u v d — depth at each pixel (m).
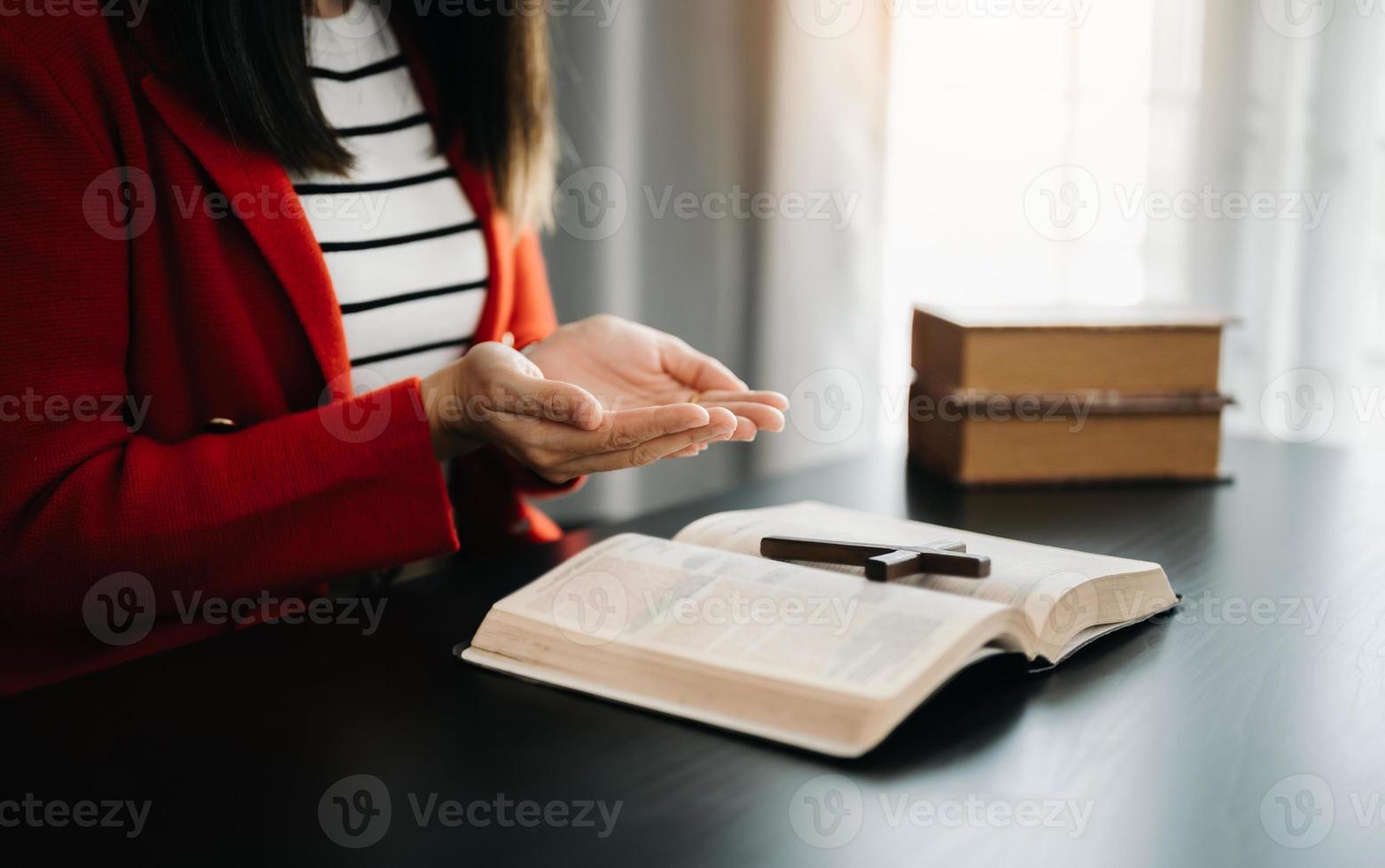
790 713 0.57
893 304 2.03
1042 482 1.07
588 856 0.48
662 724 0.60
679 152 1.82
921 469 1.16
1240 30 1.72
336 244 0.98
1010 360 1.05
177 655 0.70
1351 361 1.74
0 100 0.75
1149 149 1.81
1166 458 1.08
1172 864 0.47
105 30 0.80
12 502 0.75
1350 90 1.68
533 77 1.08
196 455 0.79
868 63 1.89
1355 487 1.08
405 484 0.81
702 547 0.74
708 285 1.87
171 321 0.87
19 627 0.82
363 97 1.02
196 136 0.85
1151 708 0.62
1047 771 0.55
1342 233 1.71
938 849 0.48
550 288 1.75
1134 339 1.05
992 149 1.93
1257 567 0.85
